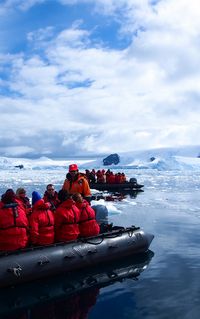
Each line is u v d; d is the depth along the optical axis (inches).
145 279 262.2
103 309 211.0
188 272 277.6
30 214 291.6
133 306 214.8
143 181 1738.4
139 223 488.1
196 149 7534.5
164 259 313.1
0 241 250.5
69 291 239.1
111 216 547.5
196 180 1857.8
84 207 295.7
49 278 261.1
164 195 902.4
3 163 5787.4
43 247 260.8
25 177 2438.5
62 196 291.3
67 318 200.2
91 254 282.7
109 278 264.1
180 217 540.4
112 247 298.8
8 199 254.5
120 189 1006.4
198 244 369.4
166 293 234.8
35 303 220.7
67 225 279.9
